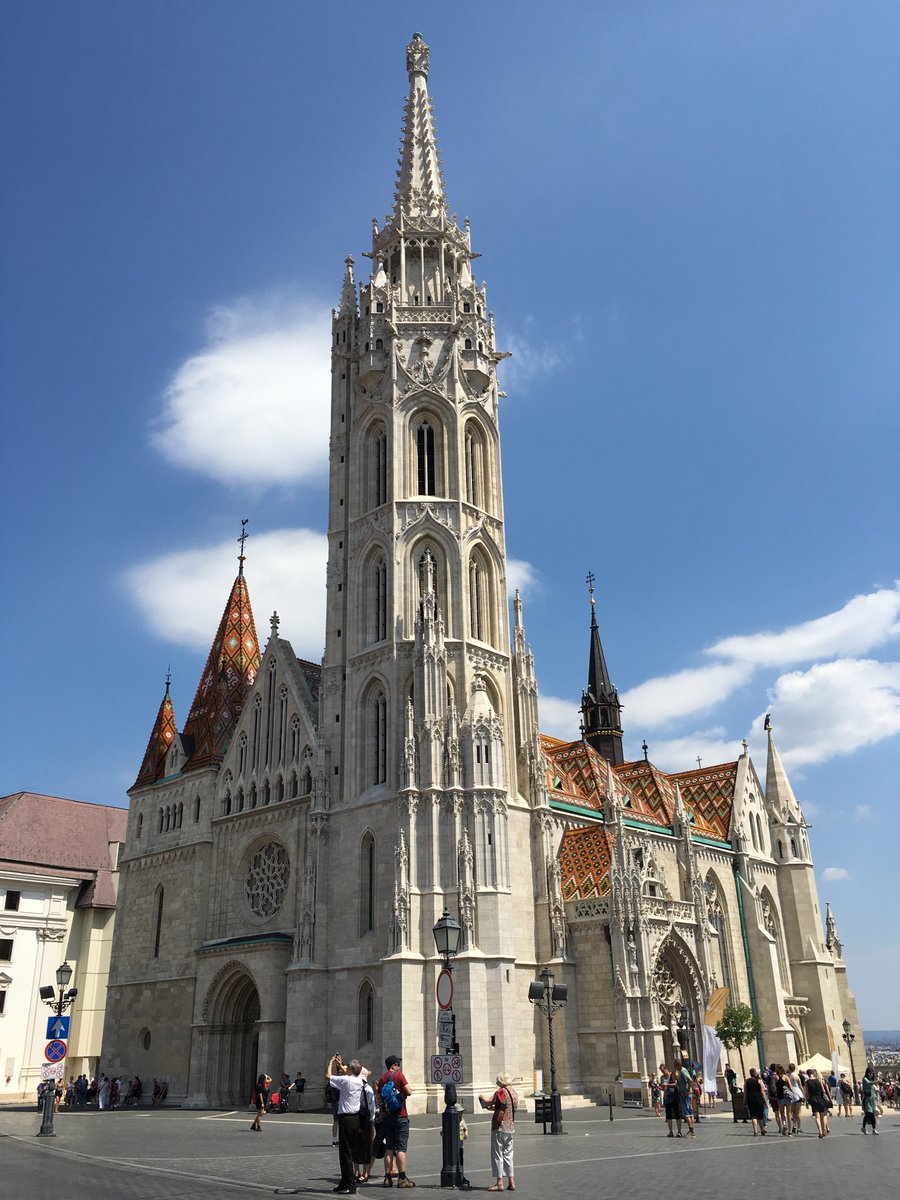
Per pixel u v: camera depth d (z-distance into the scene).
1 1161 34.53
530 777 77.38
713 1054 69.25
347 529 85.38
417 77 103.69
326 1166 34.00
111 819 113.19
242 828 83.50
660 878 78.75
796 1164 33.56
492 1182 29.88
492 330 92.12
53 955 97.88
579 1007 70.94
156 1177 30.19
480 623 82.00
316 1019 70.50
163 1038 82.06
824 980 105.75
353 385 90.50
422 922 67.44
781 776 114.19
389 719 75.75
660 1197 25.52
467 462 85.81
